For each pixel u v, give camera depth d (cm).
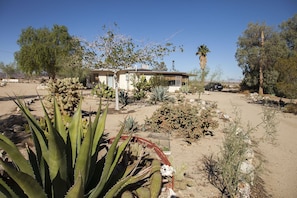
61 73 2903
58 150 169
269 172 477
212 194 343
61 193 182
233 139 357
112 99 1703
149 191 281
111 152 204
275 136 766
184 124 662
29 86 3309
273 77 2855
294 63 1559
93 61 1138
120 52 1099
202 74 2222
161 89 1633
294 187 413
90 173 225
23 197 199
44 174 188
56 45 3058
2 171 276
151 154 406
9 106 1217
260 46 3111
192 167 444
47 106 743
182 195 335
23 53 2998
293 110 1375
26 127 583
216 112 1159
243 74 3497
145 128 722
